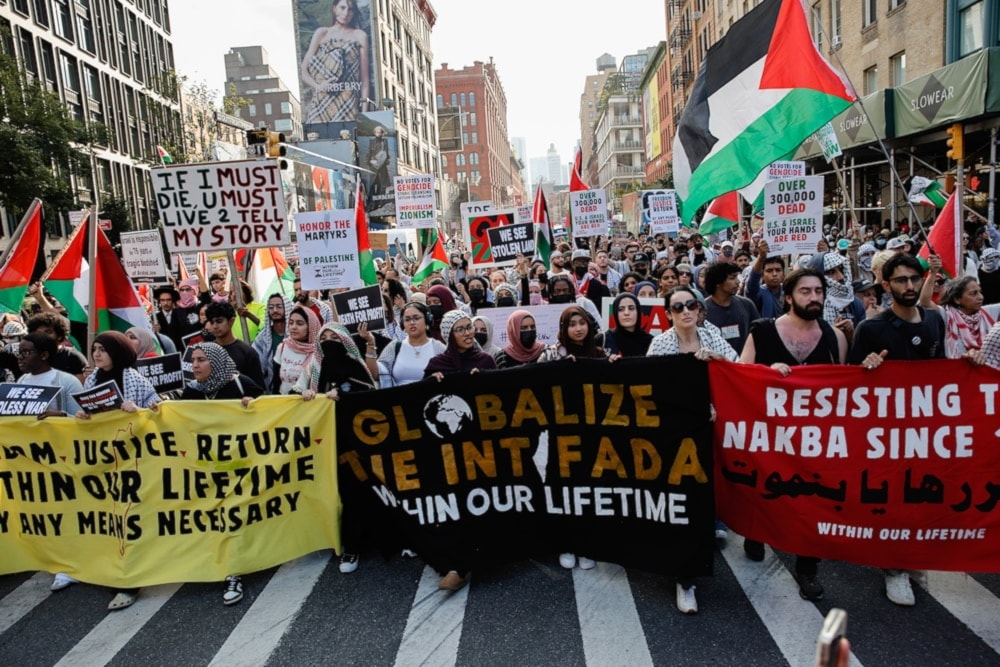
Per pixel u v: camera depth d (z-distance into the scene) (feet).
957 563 13.15
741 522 14.17
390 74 190.90
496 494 15.19
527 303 32.58
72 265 25.04
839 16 83.05
